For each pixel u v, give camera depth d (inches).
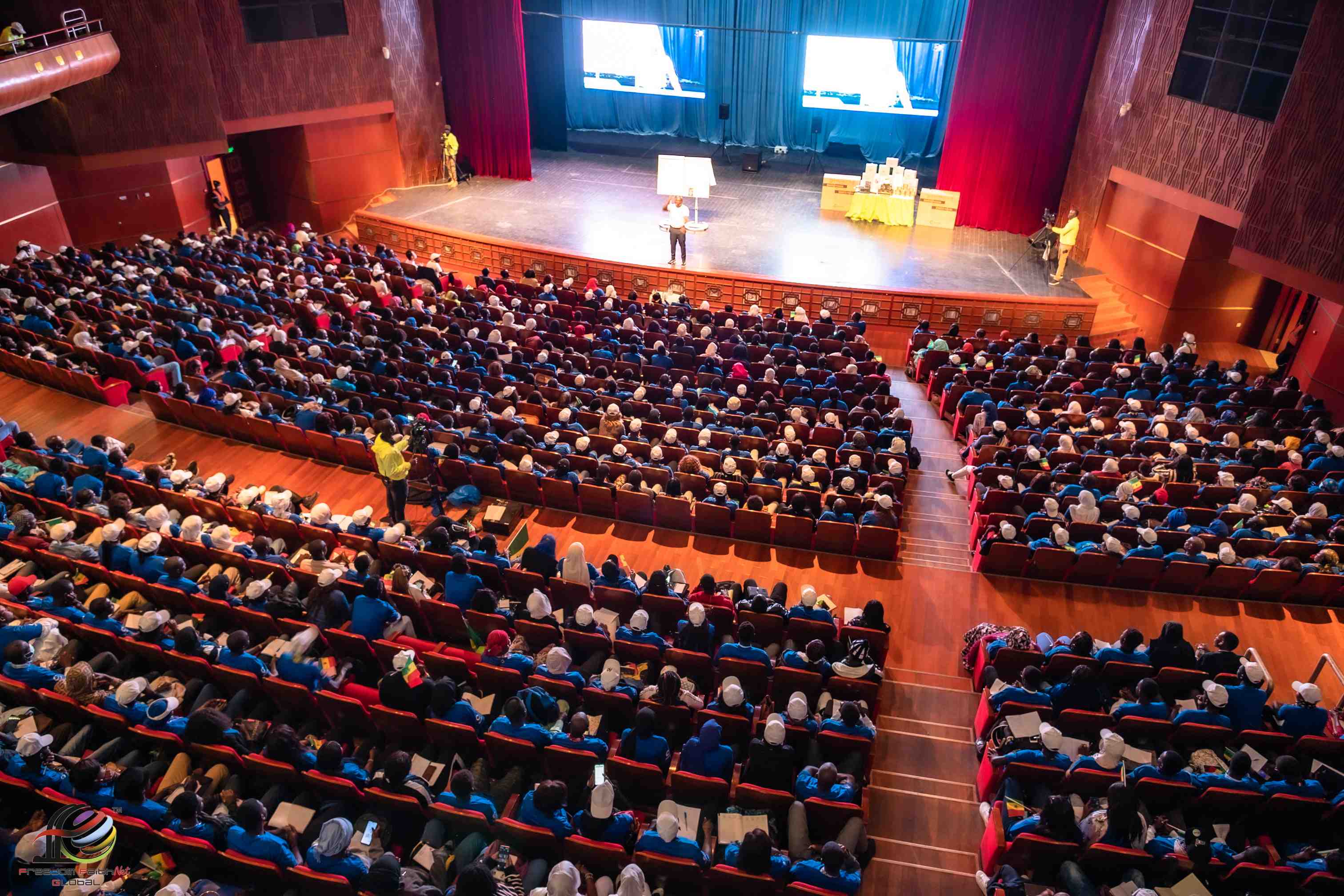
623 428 525.3
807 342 669.9
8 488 442.0
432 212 965.2
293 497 484.7
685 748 303.9
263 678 332.2
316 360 586.6
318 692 326.0
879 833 330.6
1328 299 598.9
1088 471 520.1
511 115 1047.6
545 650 364.8
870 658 359.3
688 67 1198.9
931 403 652.1
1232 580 444.5
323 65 928.9
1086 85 875.4
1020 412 566.6
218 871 278.8
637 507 482.3
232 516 443.5
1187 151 737.0
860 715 322.0
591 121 1293.1
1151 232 795.4
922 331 696.4
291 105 922.7
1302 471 502.9
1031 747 325.4
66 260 725.9
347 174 1000.2
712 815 301.1
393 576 386.3
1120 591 458.3
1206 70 710.5
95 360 582.9
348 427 529.0
